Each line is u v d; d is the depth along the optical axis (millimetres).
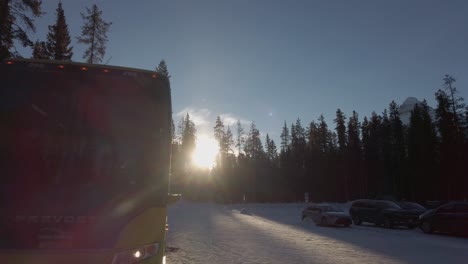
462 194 59688
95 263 4699
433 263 11430
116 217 4965
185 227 22391
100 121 5336
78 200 4922
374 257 12430
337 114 87125
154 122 5520
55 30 35906
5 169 4918
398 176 78500
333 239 17812
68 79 5441
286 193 92500
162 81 5719
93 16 32250
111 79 5562
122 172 5188
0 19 17297
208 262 11031
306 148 96125
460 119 59594
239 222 27453
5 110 5160
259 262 11133
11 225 4727
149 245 5020
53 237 4758
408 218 24422
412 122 72875
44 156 5023
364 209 27844
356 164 83688
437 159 66375
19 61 5387
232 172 96000
